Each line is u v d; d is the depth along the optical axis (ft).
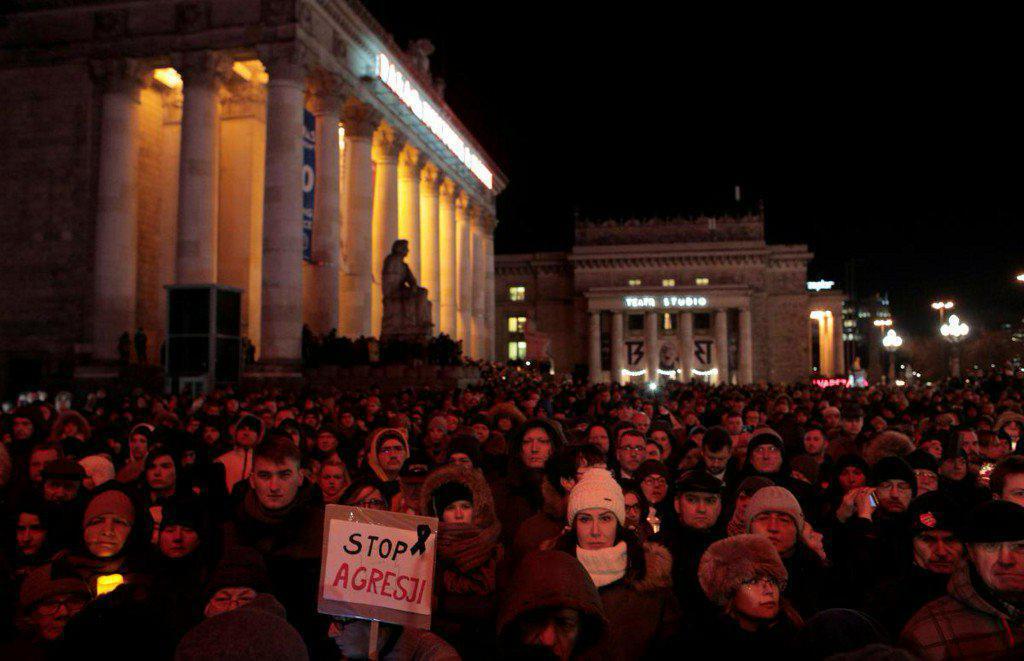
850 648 13.15
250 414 32.22
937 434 35.24
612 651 15.53
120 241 133.18
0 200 140.36
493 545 18.67
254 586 15.43
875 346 389.39
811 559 20.33
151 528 21.07
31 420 41.83
